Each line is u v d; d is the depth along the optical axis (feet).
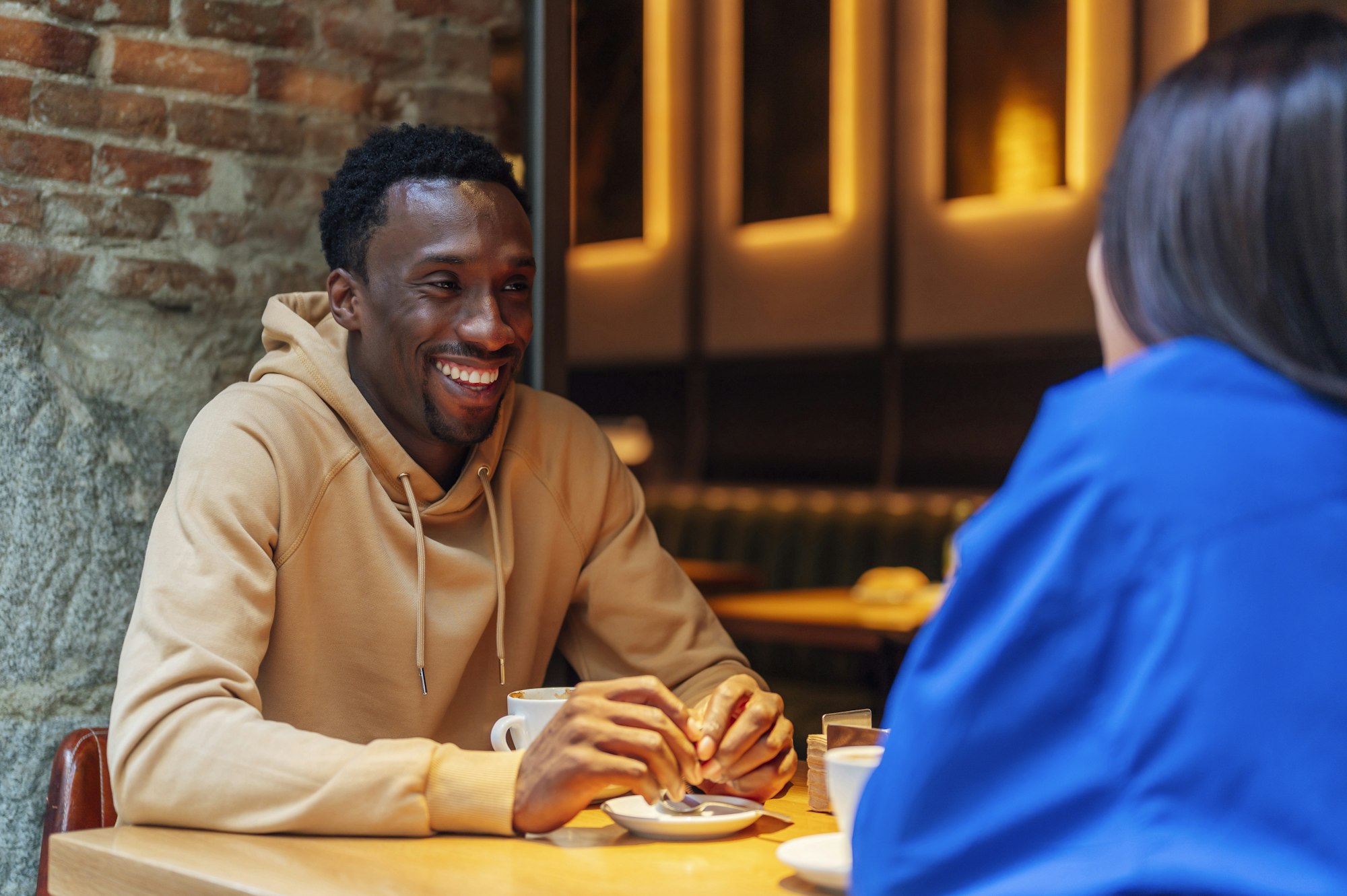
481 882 3.14
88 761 4.97
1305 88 2.23
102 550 5.78
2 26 5.63
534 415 5.56
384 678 4.82
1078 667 2.14
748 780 4.14
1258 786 2.02
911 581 12.69
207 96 6.22
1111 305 2.52
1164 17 15.10
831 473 17.95
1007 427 16.40
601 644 5.63
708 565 15.23
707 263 19.11
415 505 4.85
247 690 3.99
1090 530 2.17
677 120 19.19
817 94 17.89
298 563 4.63
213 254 6.23
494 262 4.79
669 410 19.57
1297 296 2.22
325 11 6.59
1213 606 2.07
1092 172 15.58
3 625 5.51
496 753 3.68
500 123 7.29
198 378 6.17
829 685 14.76
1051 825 2.13
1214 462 2.15
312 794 3.56
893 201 17.30
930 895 2.19
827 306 17.92
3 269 5.61
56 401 5.72
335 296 5.07
